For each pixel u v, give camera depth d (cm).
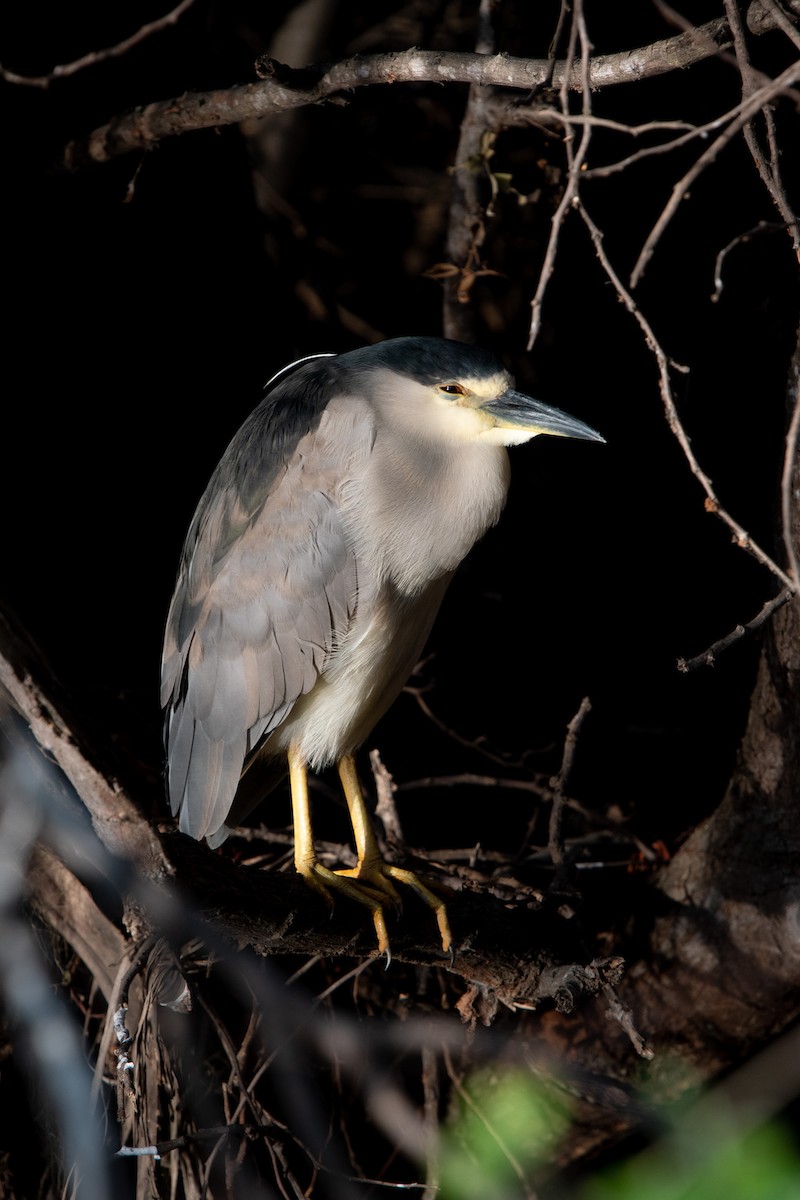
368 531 673
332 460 678
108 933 631
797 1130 787
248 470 706
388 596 686
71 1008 768
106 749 540
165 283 973
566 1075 763
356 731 716
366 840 678
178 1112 663
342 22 1072
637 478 1030
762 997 731
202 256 982
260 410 735
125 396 976
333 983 745
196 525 754
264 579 689
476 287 987
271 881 603
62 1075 733
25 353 928
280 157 1045
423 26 1073
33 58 886
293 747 709
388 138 1099
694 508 1010
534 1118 788
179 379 995
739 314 913
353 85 654
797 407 460
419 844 971
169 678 748
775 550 646
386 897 638
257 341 1018
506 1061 795
